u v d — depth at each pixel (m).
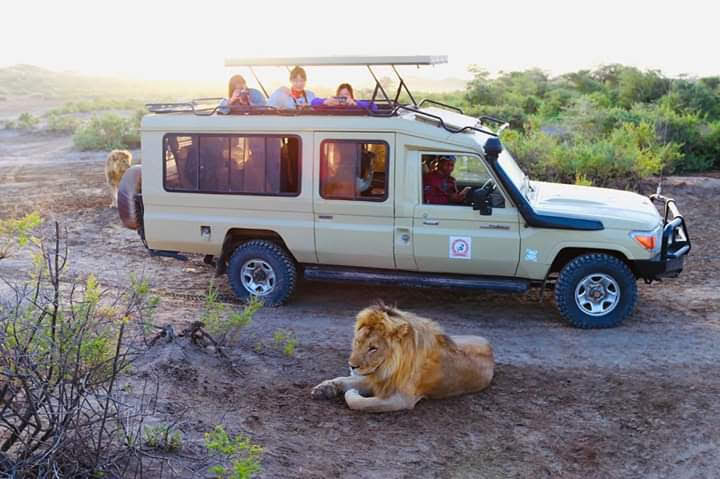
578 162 16.00
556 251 8.28
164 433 5.26
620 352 7.72
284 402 6.42
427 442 5.85
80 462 4.39
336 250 8.77
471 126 8.87
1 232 4.77
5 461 4.20
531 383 6.98
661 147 18.41
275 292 9.07
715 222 13.30
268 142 8.73
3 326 4.29
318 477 5.22
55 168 21.52
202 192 9.01
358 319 6.14
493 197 8.32
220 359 7.12
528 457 5.70
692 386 6.88
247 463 4.45
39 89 91.19
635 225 8.17
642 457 5.72
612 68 38.88
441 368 6.41
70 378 4.67
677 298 9.55
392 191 8.48
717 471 5.54
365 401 6.24
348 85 10.29
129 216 9.62
